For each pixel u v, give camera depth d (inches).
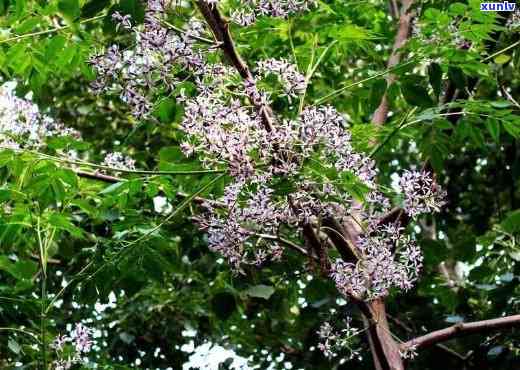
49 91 236.4
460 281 224.1
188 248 224.2
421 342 160.1
